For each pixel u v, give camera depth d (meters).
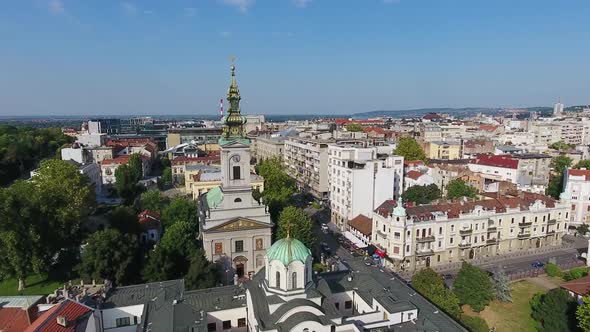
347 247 114.06
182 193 175.88
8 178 180.12
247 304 62.53
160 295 65.19
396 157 134.62
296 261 54.84
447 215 103.25
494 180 159.62
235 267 87.06
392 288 68.19
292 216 95.19
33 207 81.88
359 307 66.81
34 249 79.12
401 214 97.75
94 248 75.88
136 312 63.00
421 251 101.12
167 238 85.25
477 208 105.62
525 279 94.44
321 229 130.62
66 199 96.12
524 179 157.38
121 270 75.44
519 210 110.62
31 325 53.41
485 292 79.38
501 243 109.88
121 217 101.94
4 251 76.81
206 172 155.38
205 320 57.25
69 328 51.72
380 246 104.31
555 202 116.50
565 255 109.50
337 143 161.62
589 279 80.06
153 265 76.06
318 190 163.88
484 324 71.56
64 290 63.81
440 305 69.88
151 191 133.62
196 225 104.69
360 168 128.00
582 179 130.25
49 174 102.12
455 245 104.50
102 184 187.00
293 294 55.16
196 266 73.56
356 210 125.69
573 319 68.94
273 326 51.81
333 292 67.19
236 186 85.88
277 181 130.62
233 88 83.56
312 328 51.53
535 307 78.06
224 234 85.19
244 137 86.06
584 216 130.12
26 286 82.38
